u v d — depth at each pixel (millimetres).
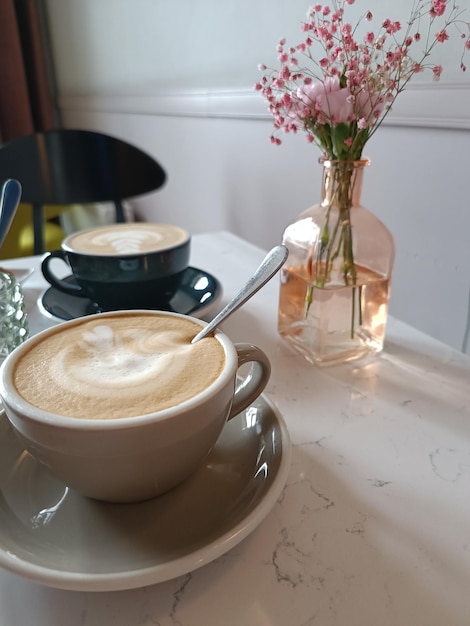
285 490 390
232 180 1344
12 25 2004
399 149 846
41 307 630
